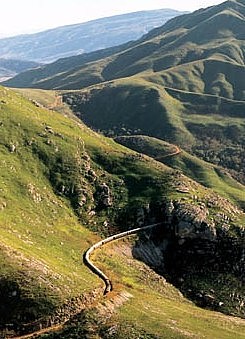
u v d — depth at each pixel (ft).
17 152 518.78
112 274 399.03
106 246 452.35
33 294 299.58
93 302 318.45
